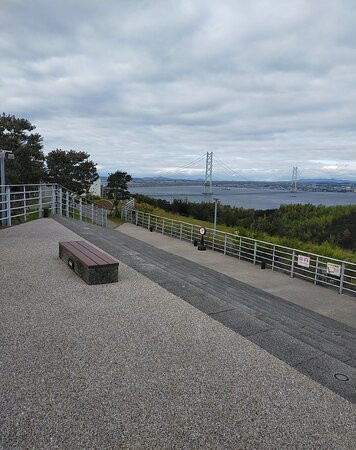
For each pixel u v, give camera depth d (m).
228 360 4.03
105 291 6.14
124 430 2.83
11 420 2.88
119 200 33.06
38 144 26.05
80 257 6.80
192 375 3.66
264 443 2.78
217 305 5.91
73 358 3.87
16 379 3.43
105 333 4.52
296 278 9.77
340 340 5.20
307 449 2.75
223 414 3.09
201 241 13.90
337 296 8.19
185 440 2.76
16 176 22.80
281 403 3.29
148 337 4.48
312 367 4.04
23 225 12.45
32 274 6.81
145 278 7.14
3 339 4.23
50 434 2.75
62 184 29.92
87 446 2.65
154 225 20.61
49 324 4.70
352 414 3.20
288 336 4.90
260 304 6.65
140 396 3.27
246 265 11.25
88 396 3.22
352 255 15.21
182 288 6.68
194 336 4.60
